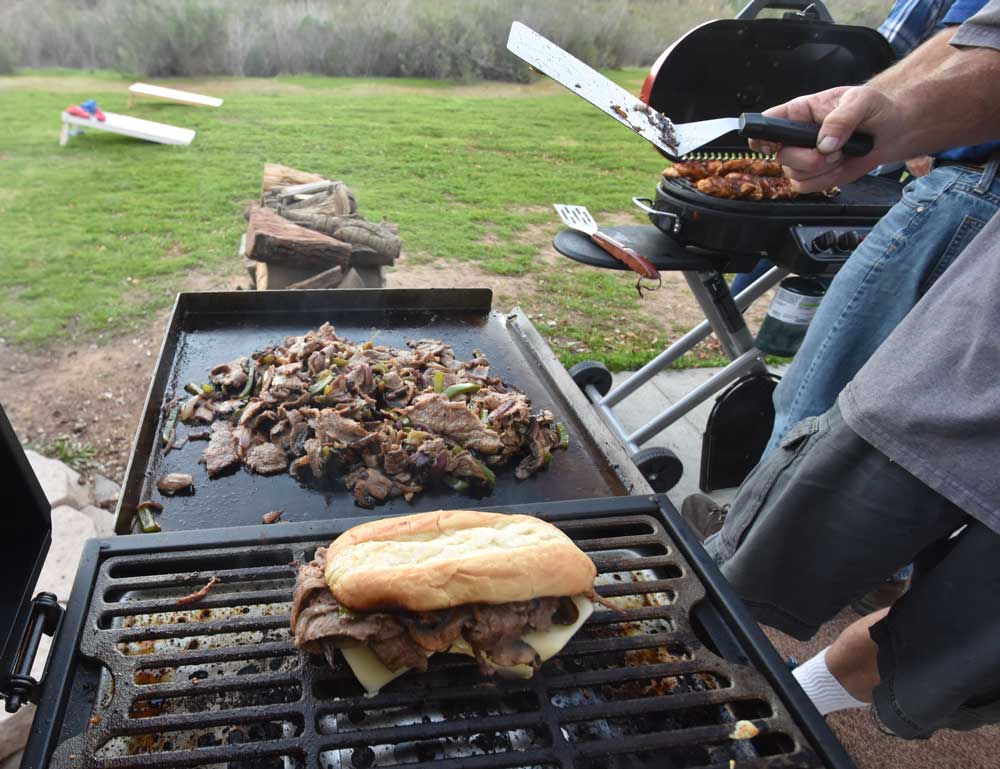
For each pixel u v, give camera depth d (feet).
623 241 8.88
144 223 20.65
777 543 6.10
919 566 5.64
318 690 3.82
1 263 17.48
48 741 3.21
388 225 13.15
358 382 6.64
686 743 3.52
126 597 4.24
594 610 4.27
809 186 5.38
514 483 6.22
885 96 4.61
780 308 9.32
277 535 4.39
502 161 31.32
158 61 41.68
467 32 46.55
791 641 8.57
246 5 46.06
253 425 6.38
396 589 3.59
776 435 8.18
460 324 8.77
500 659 3.67
